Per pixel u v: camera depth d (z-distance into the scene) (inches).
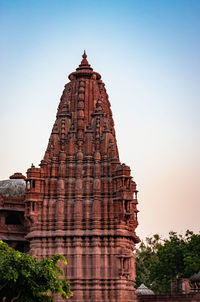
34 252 1902.1
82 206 1955.0
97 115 2174.0
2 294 1338.6
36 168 2011.6
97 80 2335.1
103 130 2114.9
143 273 3595.0
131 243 1995.6
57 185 1999.3
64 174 2021.4
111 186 1967.3
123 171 1927.9
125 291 1840.6
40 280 1302.9
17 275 1230.3
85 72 2310.5
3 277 1226.0
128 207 1920.5
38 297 1357.0
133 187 2225.6
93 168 2023.9
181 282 2709.2
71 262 1875.0
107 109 2300.7
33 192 1980.8
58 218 1934.1
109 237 1891.0
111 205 1934.1
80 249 1883.6
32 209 1964.8
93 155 2054.6
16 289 1334.9
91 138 2089.1
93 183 1985.7
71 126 2144.4
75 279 1833.2
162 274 3075.8
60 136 2126.0
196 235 2979.8
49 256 1898.4
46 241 1926.7
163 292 3479.3
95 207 1925.4
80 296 1811.0
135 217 2169.0
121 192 1907.0
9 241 2196.1
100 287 1827.0
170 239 3154.5
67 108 2222.0
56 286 1304.1
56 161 2057.1
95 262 1847.9
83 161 2047.2
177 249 3016.7
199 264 2743.6
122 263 1849.2
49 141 2135.8
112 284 1830.7
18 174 2546.8
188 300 2065.7
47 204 1982.0
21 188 2390.5
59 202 1959.9
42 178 2012.8
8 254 1284.4
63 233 1909.4
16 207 2278.5
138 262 3639.3
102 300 1809.8
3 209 2229.3
